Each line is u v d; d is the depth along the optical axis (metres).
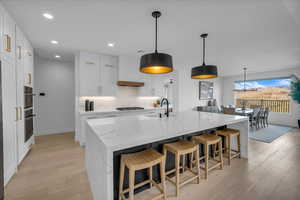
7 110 1.97
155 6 1.78
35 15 1.99
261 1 1.66
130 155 1.57
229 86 7.53
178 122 2.07
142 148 1.81
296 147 3.29
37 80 4.20
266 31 2.45
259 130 4.86
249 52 3.59
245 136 2.70
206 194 1.73
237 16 1.99
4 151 1.88
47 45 3.14
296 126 5.42
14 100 2.20
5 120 1.91
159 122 2.07
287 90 5.71
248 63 4.71
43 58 4.27
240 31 2.45
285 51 3.50
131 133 1.50
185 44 3.07
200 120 2.22
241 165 2.44
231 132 2.53
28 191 1.78
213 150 2.62
